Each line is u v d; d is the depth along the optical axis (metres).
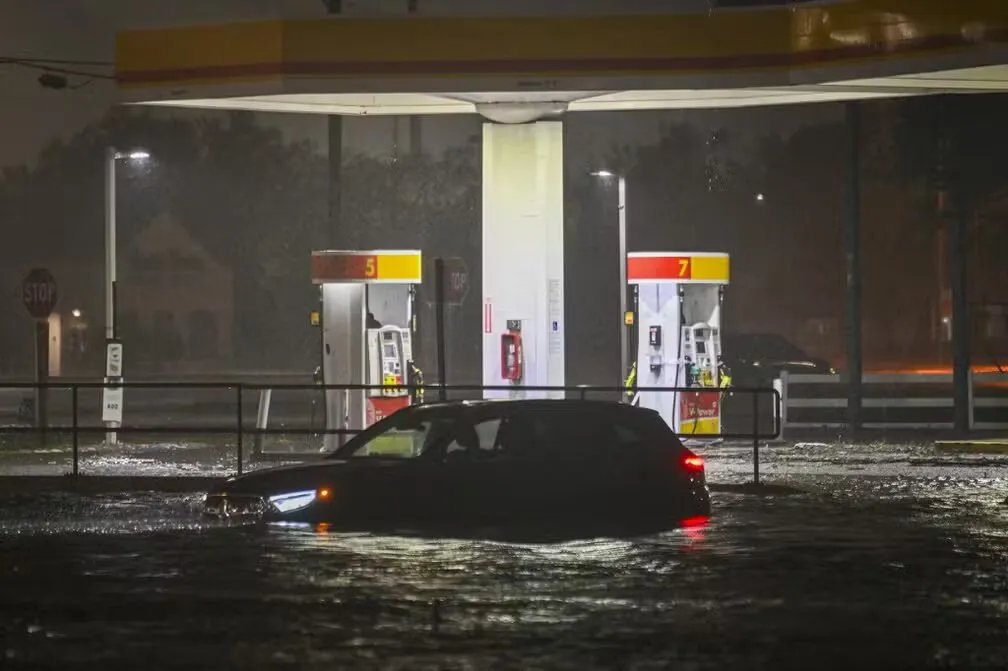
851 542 61.19
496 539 60.94
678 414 110.38
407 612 44.78
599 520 63.62
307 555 56.34
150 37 109.31
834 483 87.44
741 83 104.69
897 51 101.00
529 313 111.19
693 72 104.69
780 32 104.19
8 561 55.06
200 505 74.31
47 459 106.06
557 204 111.44
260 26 105.94
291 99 116.50
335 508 62.56
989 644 40.16
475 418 64.31
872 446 116.25
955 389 130.62
